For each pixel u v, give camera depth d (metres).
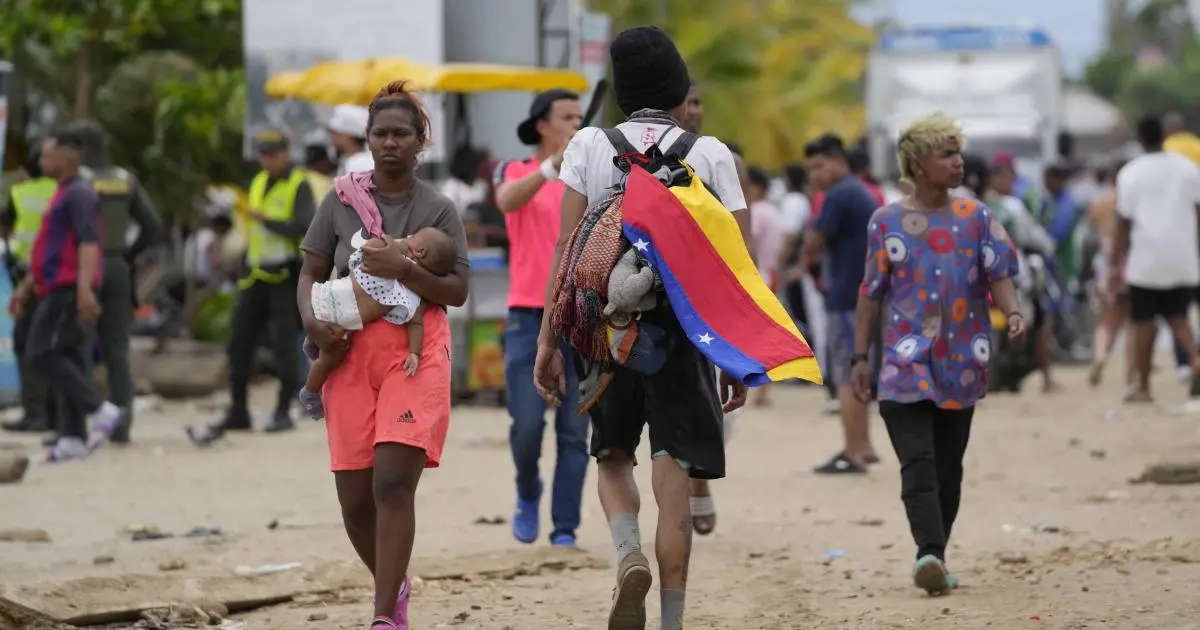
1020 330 19.09
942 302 19.27
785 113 102.62
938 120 19.36
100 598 18.53
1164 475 28.30
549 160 21.70
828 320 31.78
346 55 47.03
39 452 35.41
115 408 33.62
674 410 15.09
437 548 22.91
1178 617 17.38
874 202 31.73
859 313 19.80
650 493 28.39
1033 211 54.16
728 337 14.66
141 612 18.31
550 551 21.91
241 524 25.17
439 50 46.38
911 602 18.83
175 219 63.81
